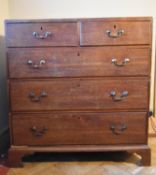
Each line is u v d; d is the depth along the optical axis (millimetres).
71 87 1537
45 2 1988
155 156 1710
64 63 1509
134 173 1517
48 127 1581
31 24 1471
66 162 1668
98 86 1537
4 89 1931
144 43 1486
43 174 1521
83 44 1487
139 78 1530
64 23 1470
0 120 1879
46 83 1533
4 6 1923
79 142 1601
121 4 1980
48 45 1490
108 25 1470
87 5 1987
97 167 1595
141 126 1584
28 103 1554
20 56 1502
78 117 1573
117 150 1593
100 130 1587
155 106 2041
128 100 1553
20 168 1595
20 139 1594
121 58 1501
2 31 1890
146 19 1466
